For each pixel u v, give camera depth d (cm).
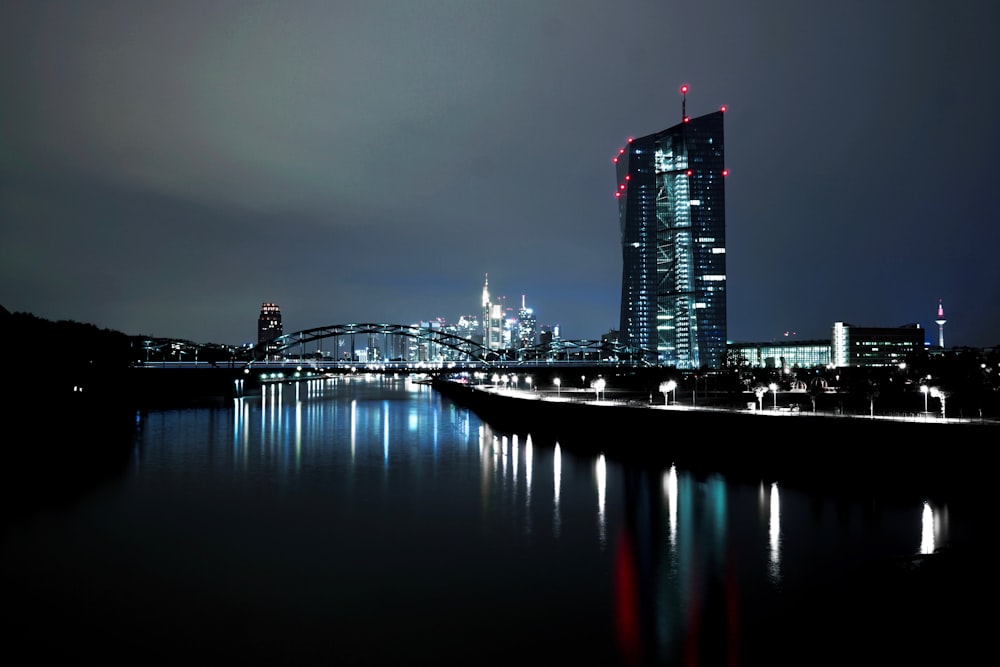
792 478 6462
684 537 4556
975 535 4356
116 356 16400
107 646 3017
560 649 2945
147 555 4309
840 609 3159
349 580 3831
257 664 2852
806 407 10025
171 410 16662
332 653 2941
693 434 8000
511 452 9012
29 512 5503
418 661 2864
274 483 6831
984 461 5594
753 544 4350
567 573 3909
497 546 4469
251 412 16250
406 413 16325
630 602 3444
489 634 3102
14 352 12262
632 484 6444
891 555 4025
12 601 3534
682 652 2883
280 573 3953
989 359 17250
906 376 15900
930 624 2797
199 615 3344
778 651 2836
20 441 9738
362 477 7175
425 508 5619
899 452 6109
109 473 7425
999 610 2838
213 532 4872
